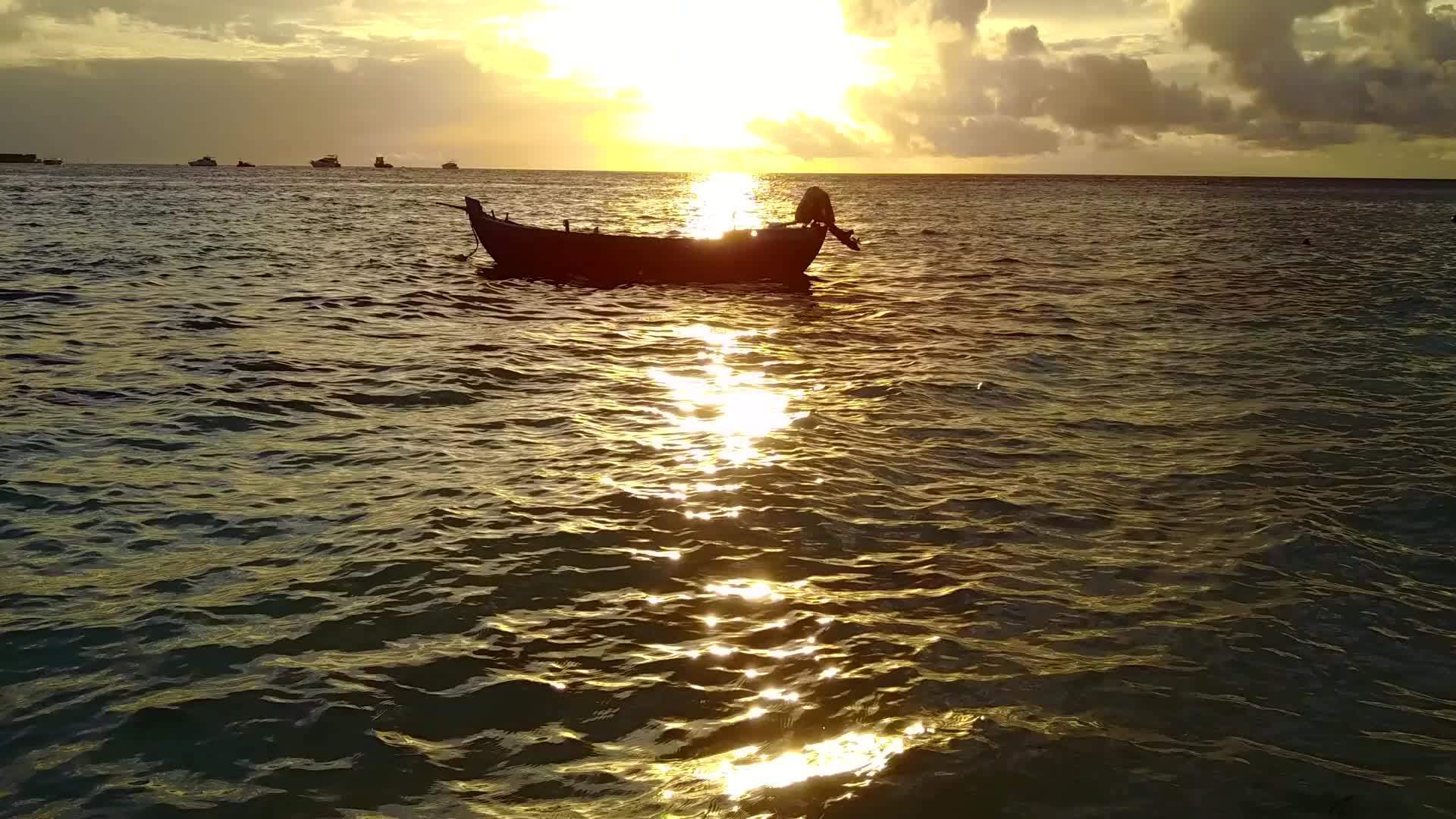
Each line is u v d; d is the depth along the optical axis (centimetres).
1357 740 538
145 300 2062
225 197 7725
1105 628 665
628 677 595
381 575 731
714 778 496
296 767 501
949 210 8294
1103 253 3925
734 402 1306
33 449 1021
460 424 1172
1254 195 13600
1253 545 812
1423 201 11456
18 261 2745
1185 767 507
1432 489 957
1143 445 1117
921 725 544
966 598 709
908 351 1714
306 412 1210
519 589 712
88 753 509
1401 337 1873
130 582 713
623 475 976
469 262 3105
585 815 466
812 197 2566
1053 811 472
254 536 805
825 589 722
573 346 1711
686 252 2544
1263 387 1434
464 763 509
